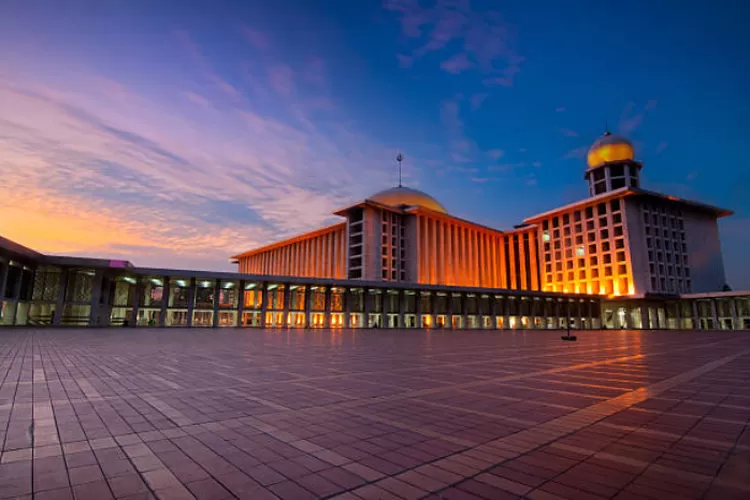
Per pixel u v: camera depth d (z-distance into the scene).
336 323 66.62
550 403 7.82
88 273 48.12
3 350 16.89
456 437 5.64
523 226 107.69
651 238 84.38
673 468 4.48
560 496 3.77
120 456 4.75
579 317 82.94
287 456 4.82
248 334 36.94
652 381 10.66
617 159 94.81
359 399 8.10
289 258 120.75
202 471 4.33
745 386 9.91
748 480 4.14
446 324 69.56
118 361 13.92
